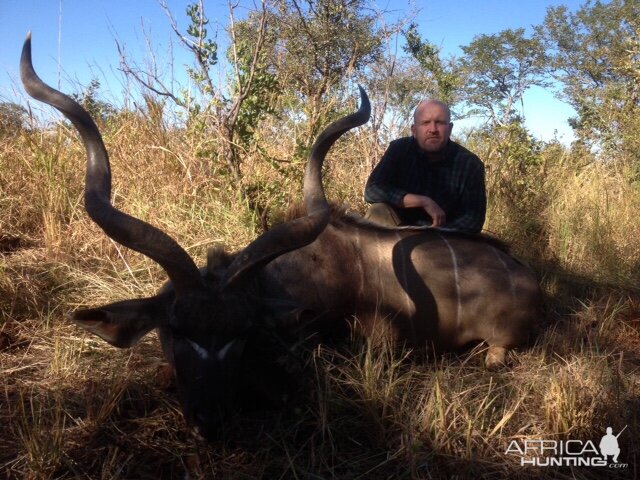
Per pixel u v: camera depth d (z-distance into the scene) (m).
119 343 2.57
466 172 3.91
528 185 6.04
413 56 7.12
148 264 4.21
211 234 4.62
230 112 4.87
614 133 7.88
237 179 4.86
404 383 3.10
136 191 5.01
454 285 3.47
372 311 3.45
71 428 2.69
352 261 3.42
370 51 7.79
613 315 4.03
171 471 2.51
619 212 5.84
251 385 2.83
